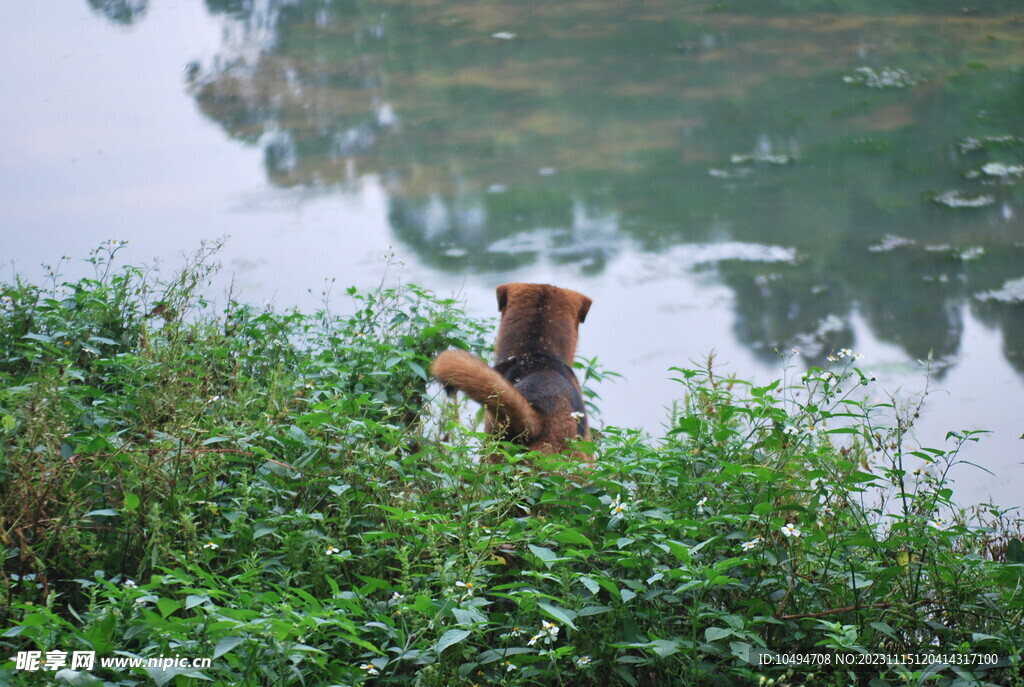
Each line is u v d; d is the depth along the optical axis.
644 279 18.69
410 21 35.66
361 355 9.31
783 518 6.05
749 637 5.00
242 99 29.44
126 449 6.11
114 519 6.23
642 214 21.66
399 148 25.56
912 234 20.39
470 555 5.34
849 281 18.47
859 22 34.06
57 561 5.93
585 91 28.83
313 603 4.72
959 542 6.76
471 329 10.98
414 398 9.11
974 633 5.24
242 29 35.50
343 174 23.78
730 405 6.63
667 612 5.68
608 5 36.47
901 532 6.08
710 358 7.60
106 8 37.50
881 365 15.38
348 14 36.62
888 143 24.94
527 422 7.41
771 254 19.83
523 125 26.73
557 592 5.68
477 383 7.23
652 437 7.54
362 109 28.00
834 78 29.12
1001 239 20.25
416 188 23.06
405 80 30.20
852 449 6.89
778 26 33.78
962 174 23.33
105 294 9.90
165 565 5.67
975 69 29.72
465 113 27.86
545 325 9.07
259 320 10.15
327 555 5.67
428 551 5.97
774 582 5.67
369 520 6.41
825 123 26.20
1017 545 5.93
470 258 19.48
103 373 8.87
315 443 6.78
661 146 25.28
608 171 23.98
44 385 6.42
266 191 22.91
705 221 21.31
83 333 9.25
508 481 6.50
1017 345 15.91
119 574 5.73
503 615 5.48
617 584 5.73
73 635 4.50
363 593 5.39
